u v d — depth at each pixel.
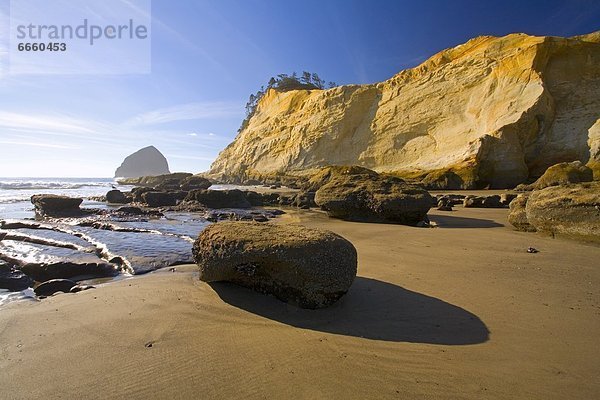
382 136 43.72
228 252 4.44
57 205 14.89
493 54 38.03
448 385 2.64
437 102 39.97
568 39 32.22
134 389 2.61
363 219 12.71
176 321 3.85
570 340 3.31
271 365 2.92
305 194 20.00
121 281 5.56
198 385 2.65
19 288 5.54
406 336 3.44
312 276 3.98
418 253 6.90
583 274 5.38
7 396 2.54
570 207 8.14
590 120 29.52
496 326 3.63
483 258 6.45
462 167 29.59
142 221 13.12
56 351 3.21
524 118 29.39
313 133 50.91
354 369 2.86
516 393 2.53
